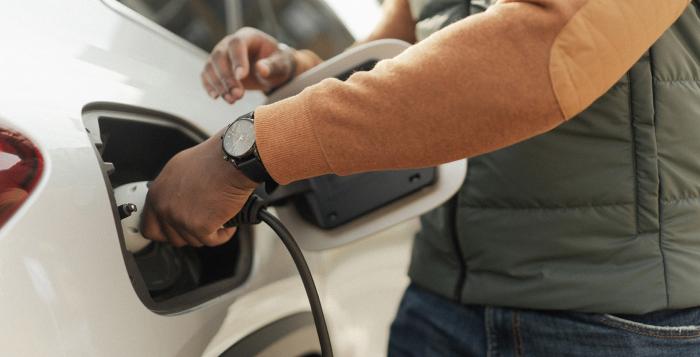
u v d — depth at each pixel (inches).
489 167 27.4
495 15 18.2
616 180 25.0
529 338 27.8
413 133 18.4
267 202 24.2
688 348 25.7
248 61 32.6
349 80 19.3
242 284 29.8
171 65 33.9
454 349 31.6
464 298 29.8
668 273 25.1
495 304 28.5
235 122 19.8
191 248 31.9
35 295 17.7
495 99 17.8
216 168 20.6
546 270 26.8
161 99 30.0
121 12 33.0
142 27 34.0
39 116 20.6
